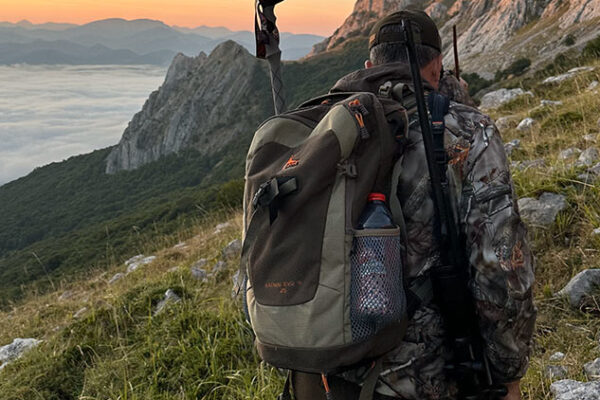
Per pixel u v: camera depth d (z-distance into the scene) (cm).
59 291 1177
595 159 561
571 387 279
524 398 298
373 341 154
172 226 1994
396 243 156
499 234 157
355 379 169
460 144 166
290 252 157
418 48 185
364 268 150
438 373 170
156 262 975
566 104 931
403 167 171
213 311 525
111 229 5234
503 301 157
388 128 163
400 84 176
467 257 163
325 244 153
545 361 326
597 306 356
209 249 938
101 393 441
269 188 159
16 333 816
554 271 419
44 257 4816
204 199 2414
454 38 241
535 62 10469
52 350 532
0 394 478
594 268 394
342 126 157
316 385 180
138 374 443
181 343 462
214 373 414
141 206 12706
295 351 155
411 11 191
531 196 509
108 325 553
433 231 167
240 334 457
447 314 167
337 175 157
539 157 686
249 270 165
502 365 166
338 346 151
